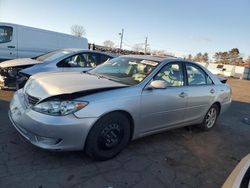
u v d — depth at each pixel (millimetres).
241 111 8781
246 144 5250
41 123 3193
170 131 5367
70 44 11844
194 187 3393
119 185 3182
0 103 6016
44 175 3193
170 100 4359
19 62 7535
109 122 3562
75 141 3307
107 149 3678
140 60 4703
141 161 3859
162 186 3297
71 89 3424
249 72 44312
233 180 2139
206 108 5375
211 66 52031
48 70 6809
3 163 3350
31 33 10312
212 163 4156
